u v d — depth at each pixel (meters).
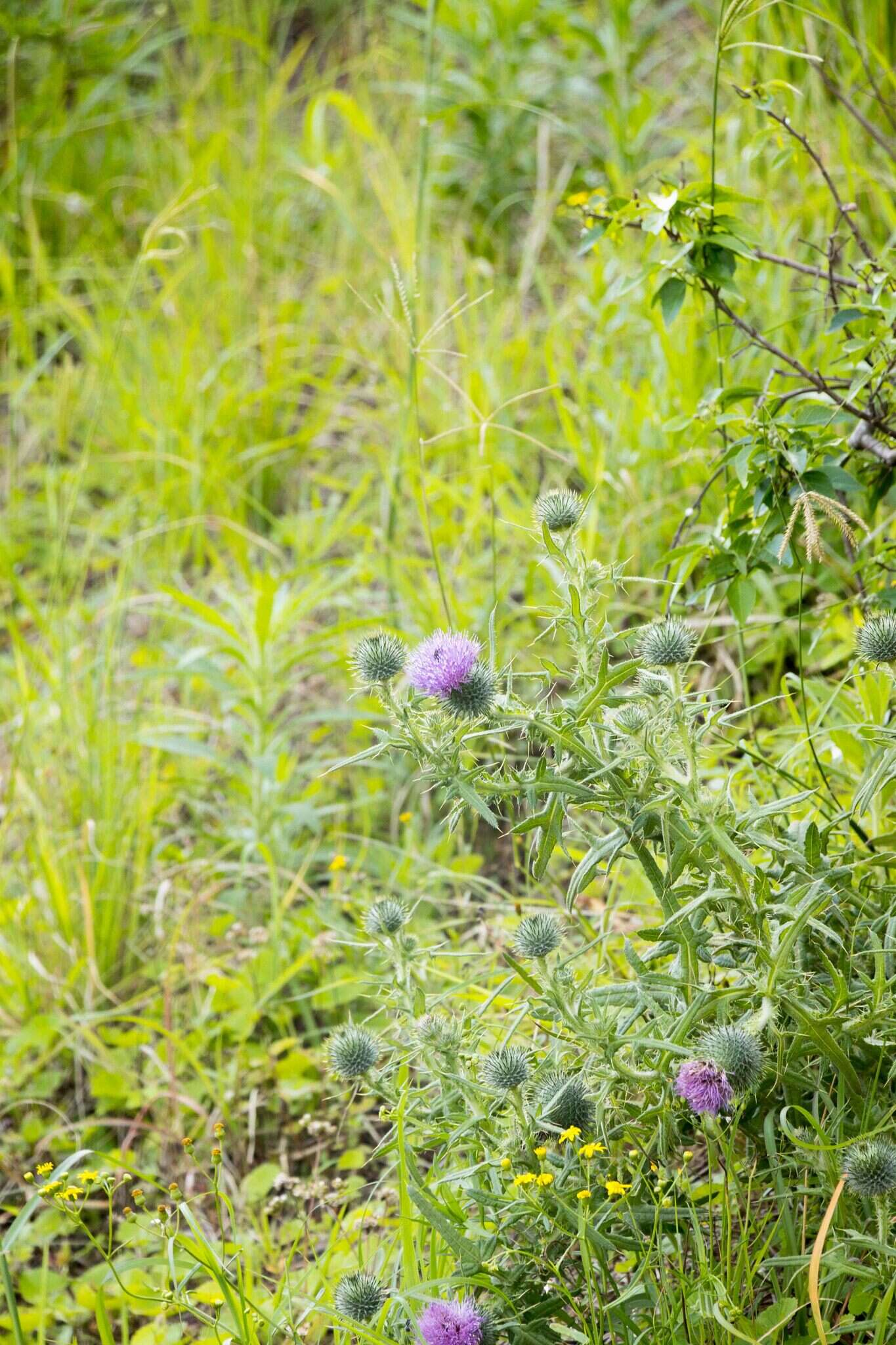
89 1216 3.16
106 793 3.88
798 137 2.90
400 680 2.96
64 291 6.57
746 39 4.71
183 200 6.33
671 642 2.06
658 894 2.09
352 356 5.55
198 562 5.21
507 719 2.06
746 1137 2.28
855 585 3.45
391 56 7.16
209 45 7.58
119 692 4.36
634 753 2.01
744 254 2.82
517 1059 2.06
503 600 4.26
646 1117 2.05
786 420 2.73
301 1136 3.23
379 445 5.26
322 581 4.43
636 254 4.71
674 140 5.81
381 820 4.05
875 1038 2.05
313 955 3.41
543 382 5.07
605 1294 2.13
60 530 5.00
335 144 7.08
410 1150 2.16
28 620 5.10
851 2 4.60
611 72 5.80
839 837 2.48
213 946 3.75
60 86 7.12
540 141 6.06
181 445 5.39
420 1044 2.19
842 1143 2.01
